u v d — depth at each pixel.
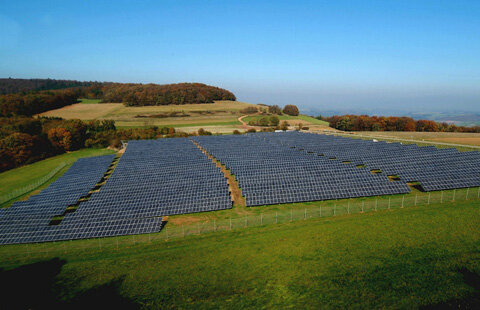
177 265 35.00
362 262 32.56
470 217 40.75
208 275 32.66
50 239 43.19
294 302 27.53
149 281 32.38
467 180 52.38
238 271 32.94
